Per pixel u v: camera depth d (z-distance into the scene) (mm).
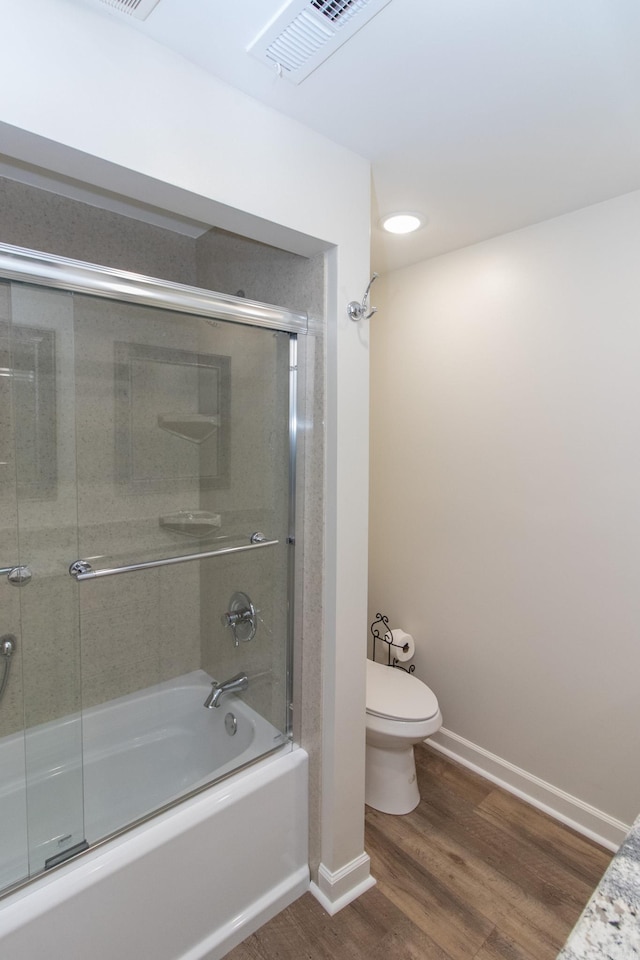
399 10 993
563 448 1956
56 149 1017
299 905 1646
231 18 1028
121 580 2002
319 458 1606
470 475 2277
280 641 1806
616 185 1697
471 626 2314
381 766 2084
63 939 1181
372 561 2764
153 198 1215
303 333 1634
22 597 1767
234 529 1979
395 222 1982
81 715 1893
